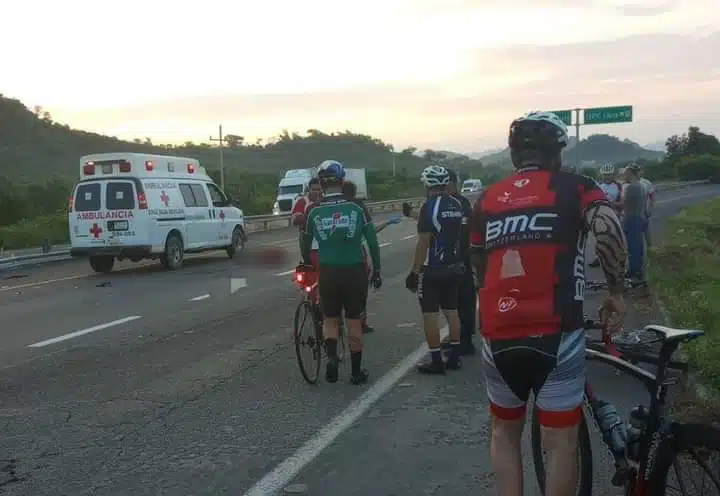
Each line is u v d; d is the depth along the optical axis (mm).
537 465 4219
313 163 181375
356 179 55188
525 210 3396
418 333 9945
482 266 3600
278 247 25500
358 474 5156
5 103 152875
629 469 3723
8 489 5016
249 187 67750
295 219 10500
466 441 5773
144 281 16906
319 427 6164
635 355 5359
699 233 23875
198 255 23562
